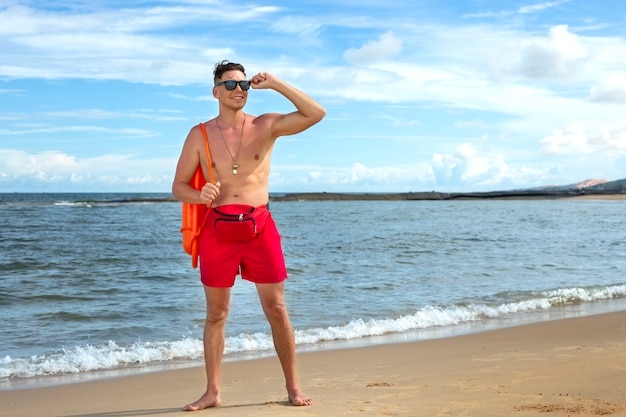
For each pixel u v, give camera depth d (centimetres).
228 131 387
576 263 1634
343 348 684
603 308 980
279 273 389
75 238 2391
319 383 484
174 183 393
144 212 4950
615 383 430
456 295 1093
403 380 484
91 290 1150
